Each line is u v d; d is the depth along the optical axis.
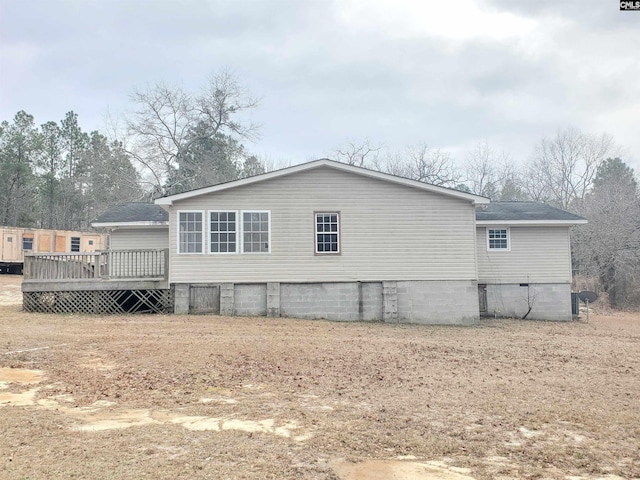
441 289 17.84
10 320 15.12
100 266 18.41
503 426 6.48
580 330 18.12
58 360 9.70
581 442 5.96
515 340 14.36
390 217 17.83
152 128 41.34
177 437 5.76
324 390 8.11
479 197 17.88
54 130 51.03
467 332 15.86
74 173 50.78
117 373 8.87
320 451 5.46
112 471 4.77
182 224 17.39
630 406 7.54
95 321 15.30
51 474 4.67
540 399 7.83
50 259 17.75
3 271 32.19
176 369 9.18
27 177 46.75
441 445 5.74
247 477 4.72
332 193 17.70
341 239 17.66
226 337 12.66
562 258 21.81
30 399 7.26
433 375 9.35
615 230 35.19
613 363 11.16
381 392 8.05
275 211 17.56
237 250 17.42
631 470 5.14
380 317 17.69
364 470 5.00
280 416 6.68
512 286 21.66
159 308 17.70
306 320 16.83
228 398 7.56
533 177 46.28
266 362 9.95
